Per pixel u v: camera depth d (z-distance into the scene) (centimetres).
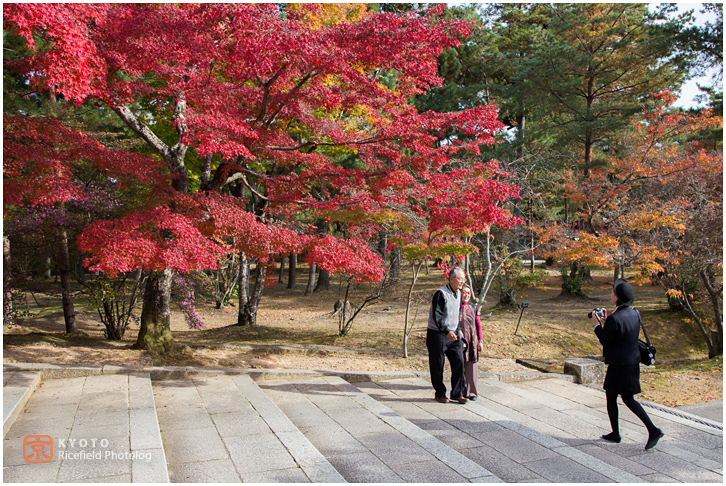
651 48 1980
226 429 445
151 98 995
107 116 1192
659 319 1645
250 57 604
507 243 1880
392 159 789
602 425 544
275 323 1608
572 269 2192
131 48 644
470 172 875
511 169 1546
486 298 2167
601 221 1755
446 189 826
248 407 517
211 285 1873
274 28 605
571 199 1819
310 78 739
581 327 1499
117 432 408
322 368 785
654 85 2214
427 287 2297
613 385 476
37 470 331
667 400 775
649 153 1702
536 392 711
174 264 576
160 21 664
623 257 1412
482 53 2519
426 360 902
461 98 2516
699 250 1285
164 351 796
